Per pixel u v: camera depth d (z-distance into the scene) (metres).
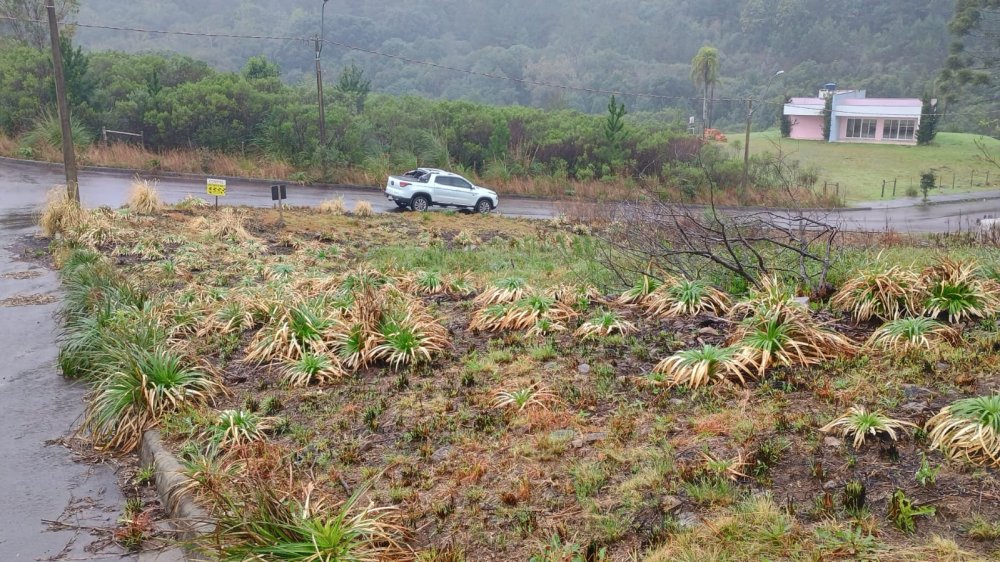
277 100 36.69
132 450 6.38
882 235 18.92
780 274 9.35
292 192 29.91
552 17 146.62
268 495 4.39
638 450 5.05
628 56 129.25
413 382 6.86
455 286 10.52
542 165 38.62
